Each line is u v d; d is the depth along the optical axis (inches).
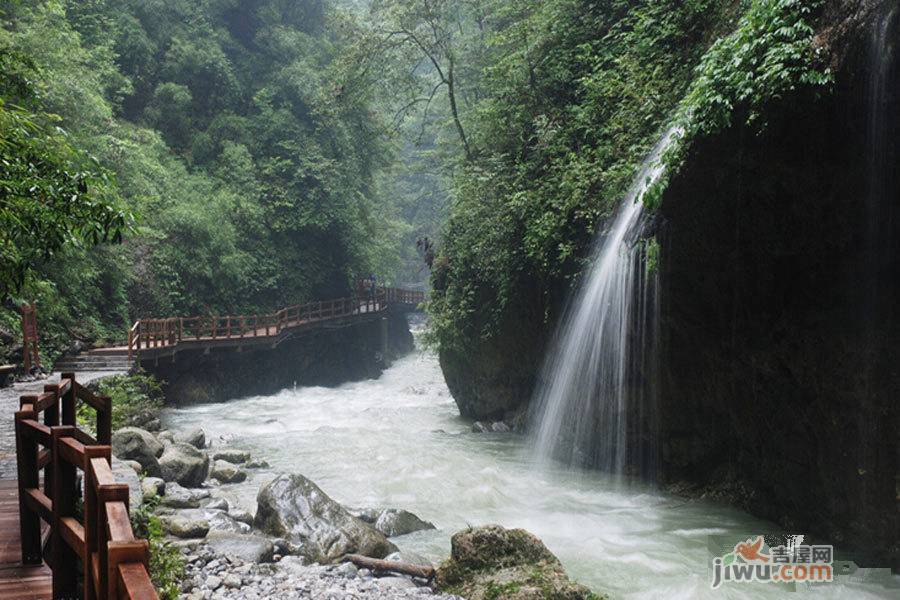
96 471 126.3
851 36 277.6
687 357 407.5
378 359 1462.8
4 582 189.2
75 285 846.5
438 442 599.5
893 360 289.9
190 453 459.2
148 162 995.9
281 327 1080.8
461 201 691.4
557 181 533.0
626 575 296.5
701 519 373.7
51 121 778.2
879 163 281.1
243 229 1204.5
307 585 256.5
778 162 316.2
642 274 425.4
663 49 469.4
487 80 716.0
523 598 246.1
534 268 569.6
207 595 241.9
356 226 1371.8
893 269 287.1
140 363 812.6
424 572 283.6
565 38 620.4
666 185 351.6
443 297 725.9
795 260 329.4
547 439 550.0
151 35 1253.7
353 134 1382.9
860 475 304.8
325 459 535.5
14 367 637.3
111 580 100.0
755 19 305.6
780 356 340.8
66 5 1075.3
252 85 1348.4
